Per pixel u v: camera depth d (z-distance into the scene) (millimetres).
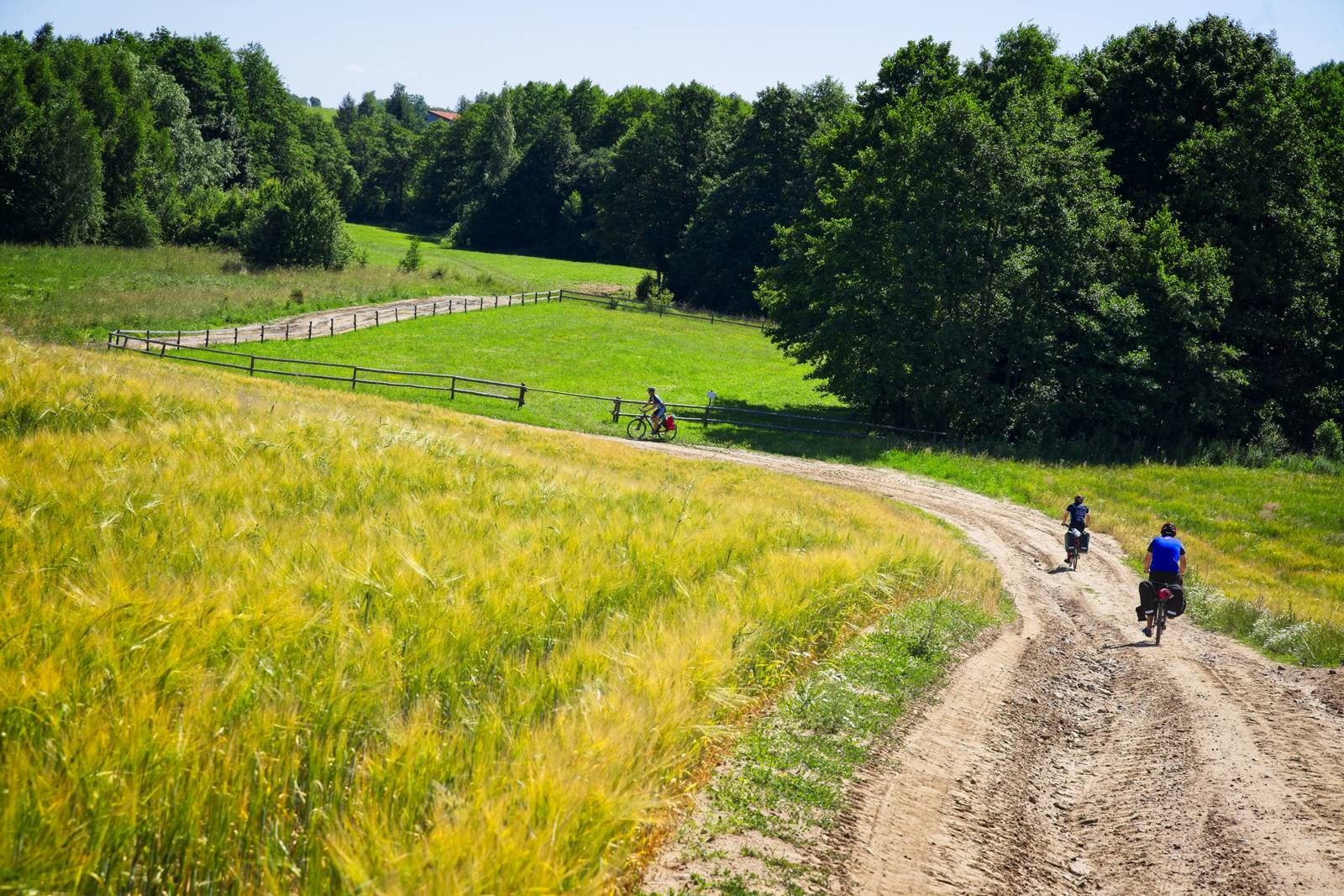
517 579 6918
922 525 22469
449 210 157875
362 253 87000
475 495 10633
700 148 99062
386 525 8227
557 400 40875
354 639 5250
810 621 9094
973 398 35844
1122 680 11094
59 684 3893
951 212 35156
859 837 5586
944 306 36344
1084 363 37031
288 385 32938
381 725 4535
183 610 4844
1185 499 28906
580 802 4047
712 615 7539
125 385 13469
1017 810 6703
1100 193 37656
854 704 7875
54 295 49750
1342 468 34438
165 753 3676
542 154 133125
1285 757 7867
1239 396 37656
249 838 3777
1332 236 37688
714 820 5398
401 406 32125
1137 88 41312
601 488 13250
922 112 37375
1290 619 14148
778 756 6488
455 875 3322
